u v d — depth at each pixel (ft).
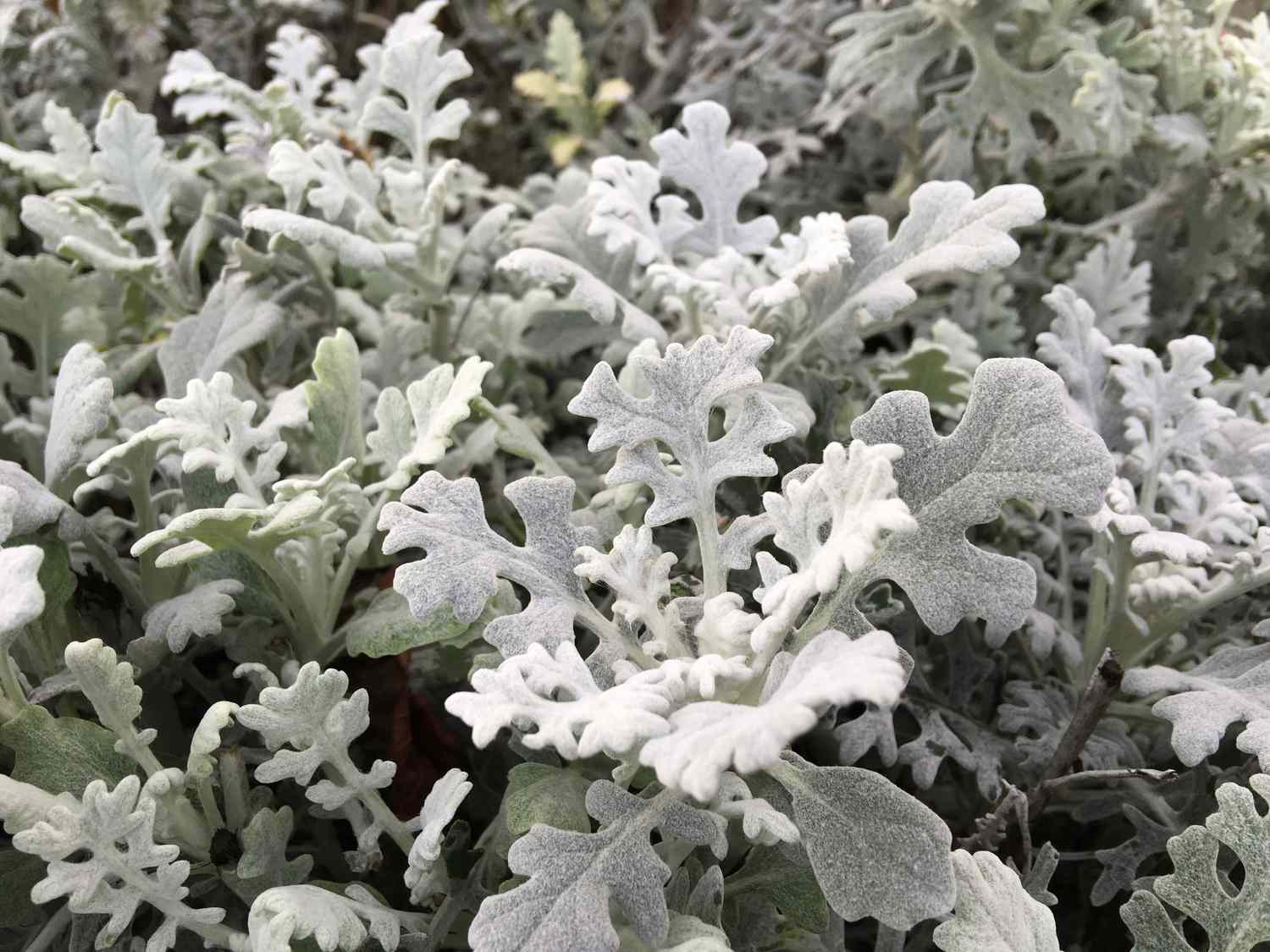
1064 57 1.12
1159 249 1.21
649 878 0.55
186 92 1.35
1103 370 0.83
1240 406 0.98
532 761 0.67
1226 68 1.11
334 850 0.73
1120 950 0.79
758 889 0.65
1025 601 0.57
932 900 0.52
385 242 0.92
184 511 0.78
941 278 1.14
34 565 0.53
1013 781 0.78
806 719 0.44
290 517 0.62
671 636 0.62
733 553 0.63
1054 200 1.29
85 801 0.55
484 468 0.95
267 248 1.00
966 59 1.32
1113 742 0.76
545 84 1.45
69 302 0.95
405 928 0.65
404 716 0.77
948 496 0.58
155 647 0.68
